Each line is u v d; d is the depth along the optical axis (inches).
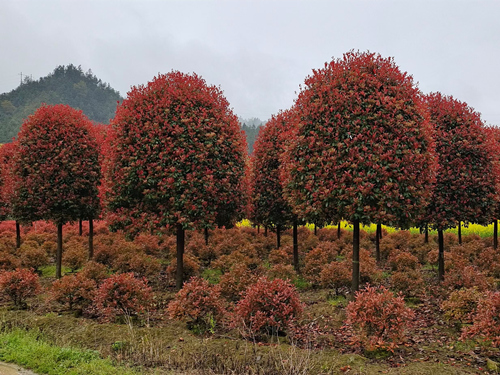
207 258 518.3
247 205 415.8
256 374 194.2
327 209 292.8
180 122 341.4
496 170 351.3
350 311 233.1
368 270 377.4
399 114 280.4
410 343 237.9
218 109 372.5
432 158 289.9
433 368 191.5
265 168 456.4
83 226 840.9
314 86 313.3
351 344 227.5
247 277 343.0
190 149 339.3
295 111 322.3
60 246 432.1
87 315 307.1
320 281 371.9
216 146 354.0
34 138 406.3
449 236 623.5
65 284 309.0
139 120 341.7
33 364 201.0
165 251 603.8
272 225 487.8
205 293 262.4
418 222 361.1
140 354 215.0
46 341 236.4
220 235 652.1
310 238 615.8
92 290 313.9
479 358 210.8
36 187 399.5
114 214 354.6
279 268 390.9
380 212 267.9
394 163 269.4
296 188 317.4
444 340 242.5
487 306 213.3
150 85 362.6
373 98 287.0
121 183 342.6
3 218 575.2
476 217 351.6
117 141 346.6
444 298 329.4
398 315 214.8
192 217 345.1
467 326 237.8
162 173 327.3
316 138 295.7
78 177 417.4
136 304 278.4
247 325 244.8
